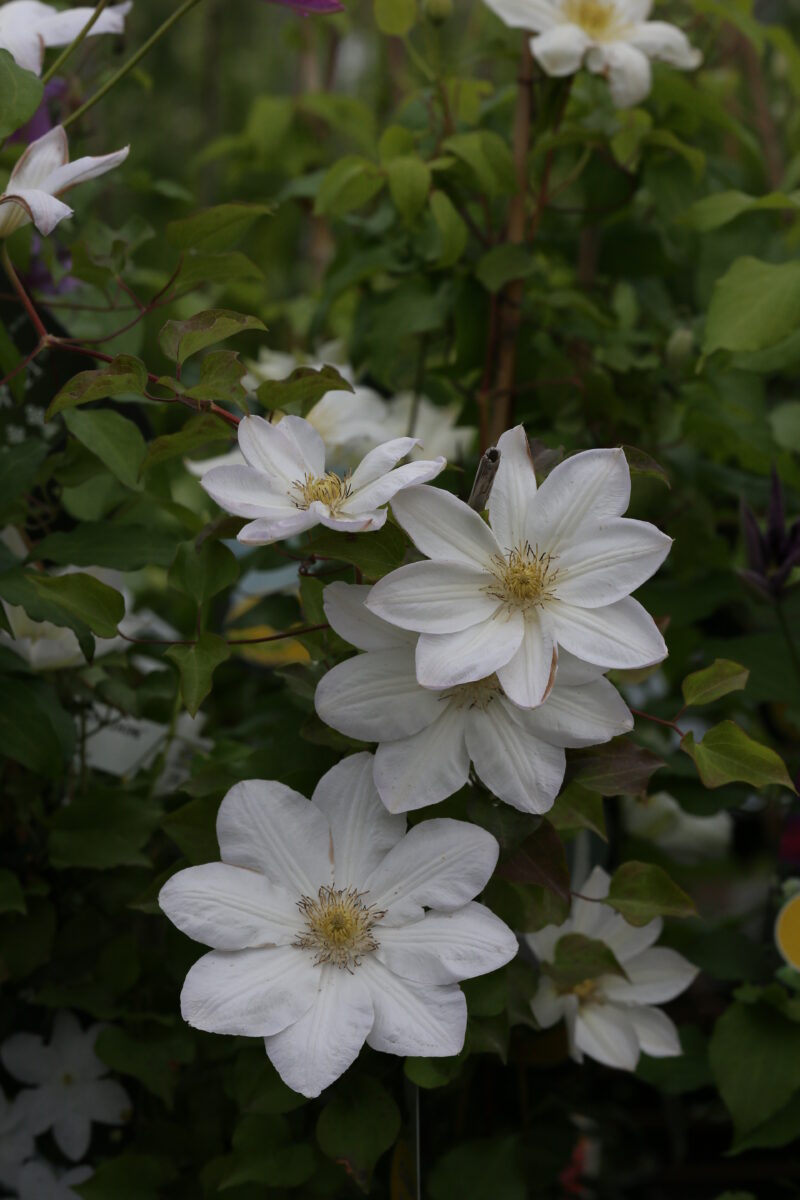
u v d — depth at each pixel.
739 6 1.24
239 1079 0.90
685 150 1.18
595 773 0.86
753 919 1.25
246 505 0.83
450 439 1.38
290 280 2.08
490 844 0.84
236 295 1.51
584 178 1.24
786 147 1.71
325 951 0.83
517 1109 1.10
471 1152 1.02
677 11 1.45
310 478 0.85
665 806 1.32
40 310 1.07
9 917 1.00
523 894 0.91
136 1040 1.00
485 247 1.19
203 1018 0.82
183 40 2.50
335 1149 0.87
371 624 0.85
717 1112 1.16
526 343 1.22
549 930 0.98
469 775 0.87
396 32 1.19
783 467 1.22
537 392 1.23
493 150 1.15
